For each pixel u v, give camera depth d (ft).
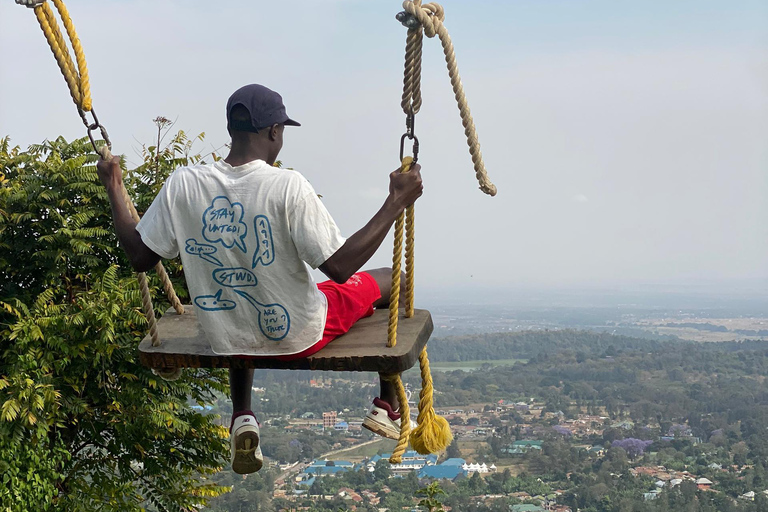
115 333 34.99
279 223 9.91
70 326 34.65
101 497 37.32
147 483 41.93
